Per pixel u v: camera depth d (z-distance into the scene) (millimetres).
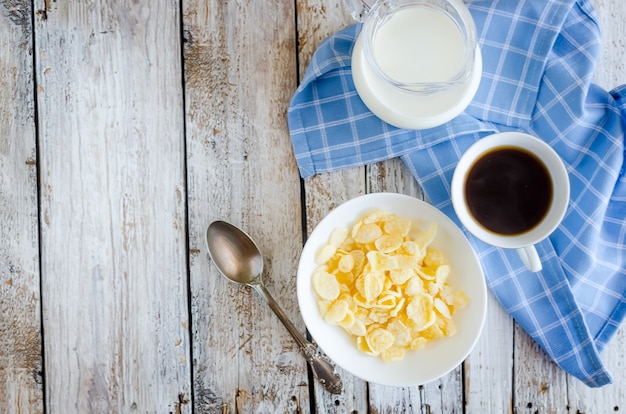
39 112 792
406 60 708
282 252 794
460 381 797
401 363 757
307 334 794
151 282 797
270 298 773
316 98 784
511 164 732
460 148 782
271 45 792
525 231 729
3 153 791
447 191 783
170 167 794
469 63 693
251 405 796
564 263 782
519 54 767
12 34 790
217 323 794
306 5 792
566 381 798
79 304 796
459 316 757
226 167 794
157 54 792
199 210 796
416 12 705
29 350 794
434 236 753
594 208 769
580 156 778
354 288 759
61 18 790
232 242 777
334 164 785
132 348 797
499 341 797
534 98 771
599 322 792
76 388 797
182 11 790
